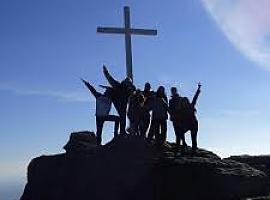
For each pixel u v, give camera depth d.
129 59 28.27
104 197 23.34
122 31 28.34
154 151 23.91
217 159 24.55
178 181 22.36
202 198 22.06
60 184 25.23
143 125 25.02
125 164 23.47
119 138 24.62
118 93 24.78
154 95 24.89
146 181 22.88
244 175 22.69
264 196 22.45
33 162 27.20
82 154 25.00
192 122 23.98
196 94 24.05
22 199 26.97
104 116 24.72
